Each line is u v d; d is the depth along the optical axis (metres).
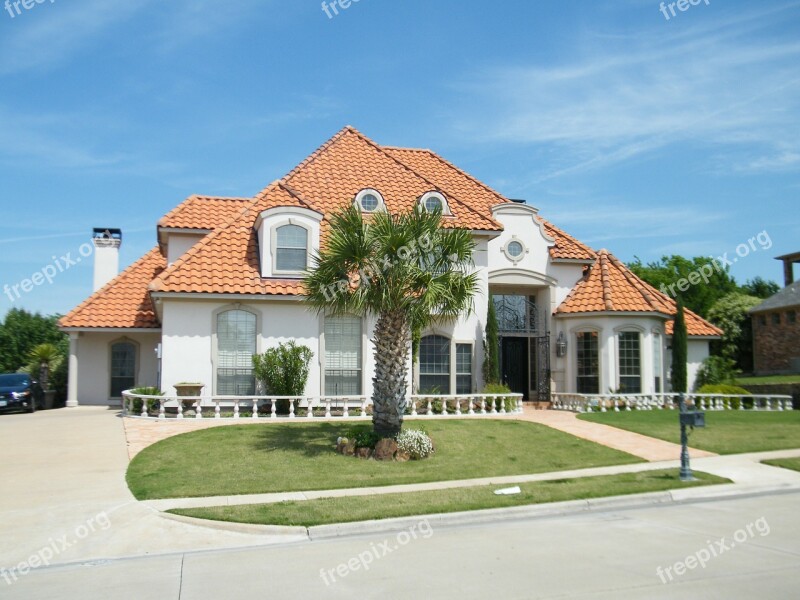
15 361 42.81
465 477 14.83
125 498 12.59
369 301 16.47
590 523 11.24
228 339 22.64
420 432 17.09
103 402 27.89
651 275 50.50
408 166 27.84
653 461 16.44
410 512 11.59
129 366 28.23
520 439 18.72
